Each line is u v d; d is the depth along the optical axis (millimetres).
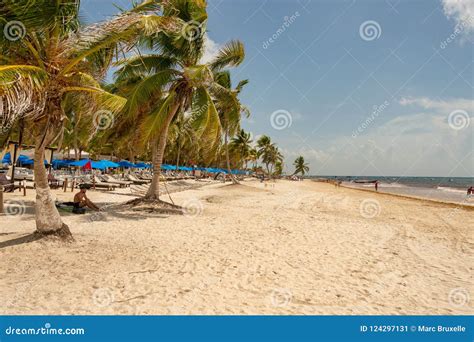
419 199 28359
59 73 5828
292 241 8320
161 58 12266
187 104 12789
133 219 10320
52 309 3854
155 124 11000
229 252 6898
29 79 4406
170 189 24234
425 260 7125
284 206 17109
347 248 7867
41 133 6066
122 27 5719
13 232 7043
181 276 5227
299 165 117312
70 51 5781
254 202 18672
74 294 4270
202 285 4914
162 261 5934
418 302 4777
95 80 7055
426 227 11883
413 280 5730
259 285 5090
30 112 5137
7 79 3979
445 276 6035
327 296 4809
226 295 4609
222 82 18344
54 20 5078
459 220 14195
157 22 6332
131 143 13633
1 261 5117
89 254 5887
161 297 4375
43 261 5297
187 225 9844
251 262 6250
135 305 4090
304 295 4781
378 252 7645
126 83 13164
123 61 11094
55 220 6414
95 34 5559
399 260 7023
